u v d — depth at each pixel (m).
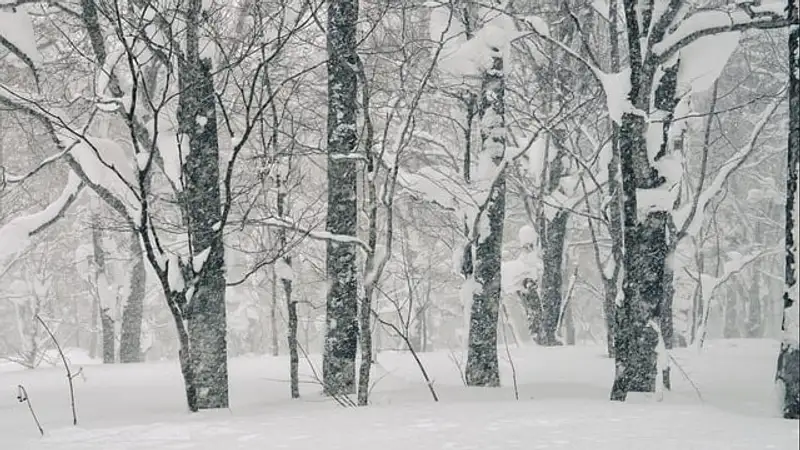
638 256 9.96
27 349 30.94
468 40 12.69
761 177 31.19
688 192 22.61
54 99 11.20
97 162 9.54
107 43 12.65
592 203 26.89
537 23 10.83
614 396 9.88
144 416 8.55
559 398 10.09
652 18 10.09
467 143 13.26
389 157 12.82
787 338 7.28
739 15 9.77
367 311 9.62
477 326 12.43
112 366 16.14
